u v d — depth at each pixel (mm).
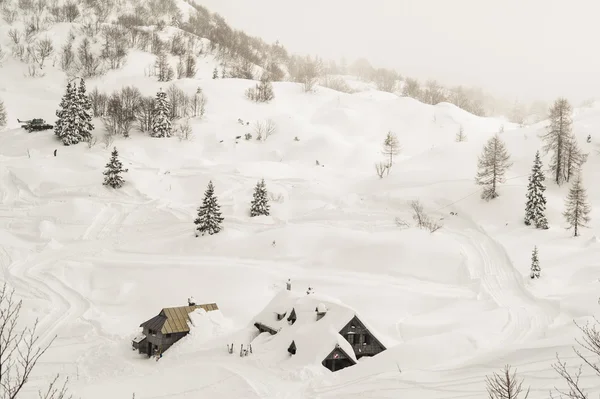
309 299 45031
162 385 36156
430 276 65188
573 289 56688
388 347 41375
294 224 81375
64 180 92188
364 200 93562
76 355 45000
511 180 91875
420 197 89875
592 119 112750
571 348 27500
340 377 34062
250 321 50906
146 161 108375
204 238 75062
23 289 59188
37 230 75625
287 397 31734
